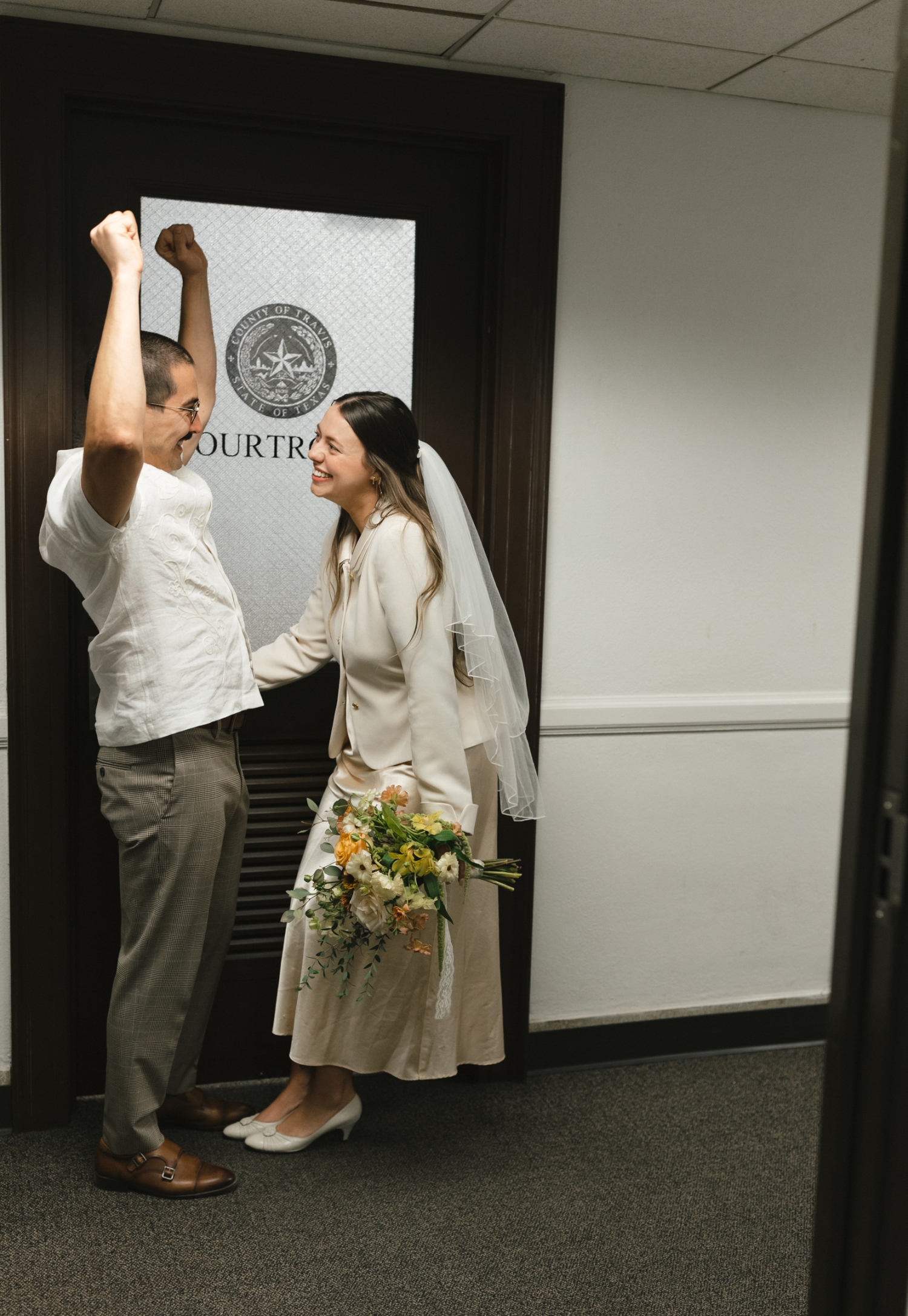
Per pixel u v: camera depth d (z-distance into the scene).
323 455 2.34
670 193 2.74
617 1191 2.42
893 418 1.08
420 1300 2.06
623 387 2.79
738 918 3.08
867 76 2.57
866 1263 1.14
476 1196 2.38
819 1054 3.12
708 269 2.80
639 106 2.69
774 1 2.15
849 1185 1.17
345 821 2.22
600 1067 3.01
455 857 2.18
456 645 2.40
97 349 2.54
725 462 2.89
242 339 2.62
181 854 2.22
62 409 2.43
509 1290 2.10
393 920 2.15
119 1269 2.11
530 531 2.75
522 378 2.69
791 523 2.97
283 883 2.80
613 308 2.75
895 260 1.07
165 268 2.55
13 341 2.37
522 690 2.53
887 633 1.10
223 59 2.41
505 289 2.65
